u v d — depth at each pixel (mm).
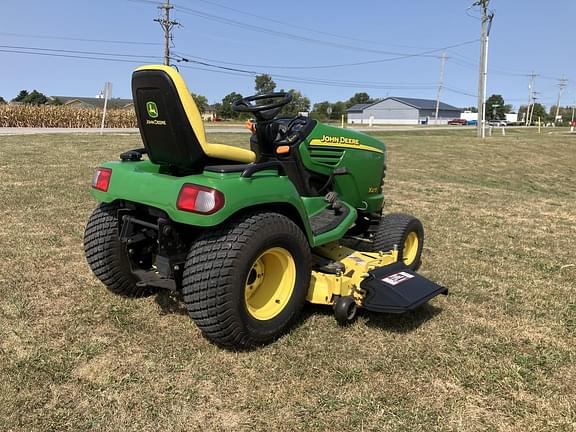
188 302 2711
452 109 92062
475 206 7621
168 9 39312
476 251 5160
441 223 6363
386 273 3434
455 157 17328
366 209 4312
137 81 2869
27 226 5164
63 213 5734
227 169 2748
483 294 3936
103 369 2648
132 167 3178
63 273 3924
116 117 35812
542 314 3605
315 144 3715
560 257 5035
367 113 89688
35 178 7789
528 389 2637
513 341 3148
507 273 4484
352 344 3006
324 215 3668
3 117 31828
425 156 17078
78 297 3494
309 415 2357
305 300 3223
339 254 3641
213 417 2324
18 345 2834
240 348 2865
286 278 3027
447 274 4387
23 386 2461
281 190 2906
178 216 2689
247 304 2896
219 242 2680
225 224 2756
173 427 2248
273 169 2947
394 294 3174
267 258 2982
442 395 2551
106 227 3350
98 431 2201
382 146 4457
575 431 2326
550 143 25109
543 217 6977
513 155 19203
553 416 2426
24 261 4141
